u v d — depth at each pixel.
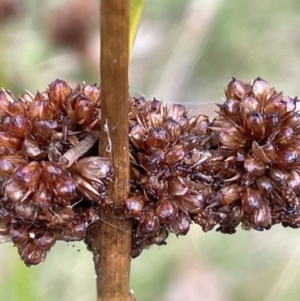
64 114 0.11
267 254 0.23
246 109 0.12
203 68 0.28
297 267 0.19
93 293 0.22
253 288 0.23
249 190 0.12
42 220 0.11
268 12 0.28
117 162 0.11
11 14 0.20
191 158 0.11
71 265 0.23
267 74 0.28
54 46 0.22
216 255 0.24
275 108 0.12
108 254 0.12
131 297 0.12
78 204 0.11
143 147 0.11
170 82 0.23
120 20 0.10
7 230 0.11
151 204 0.11
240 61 0.28
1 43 0.18
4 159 0.11
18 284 0.17
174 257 0.24
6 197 0.11
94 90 0.11
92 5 0.22
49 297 0.22
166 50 0.25
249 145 0.12
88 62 0.22
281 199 0.12
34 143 0.11
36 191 0.11
